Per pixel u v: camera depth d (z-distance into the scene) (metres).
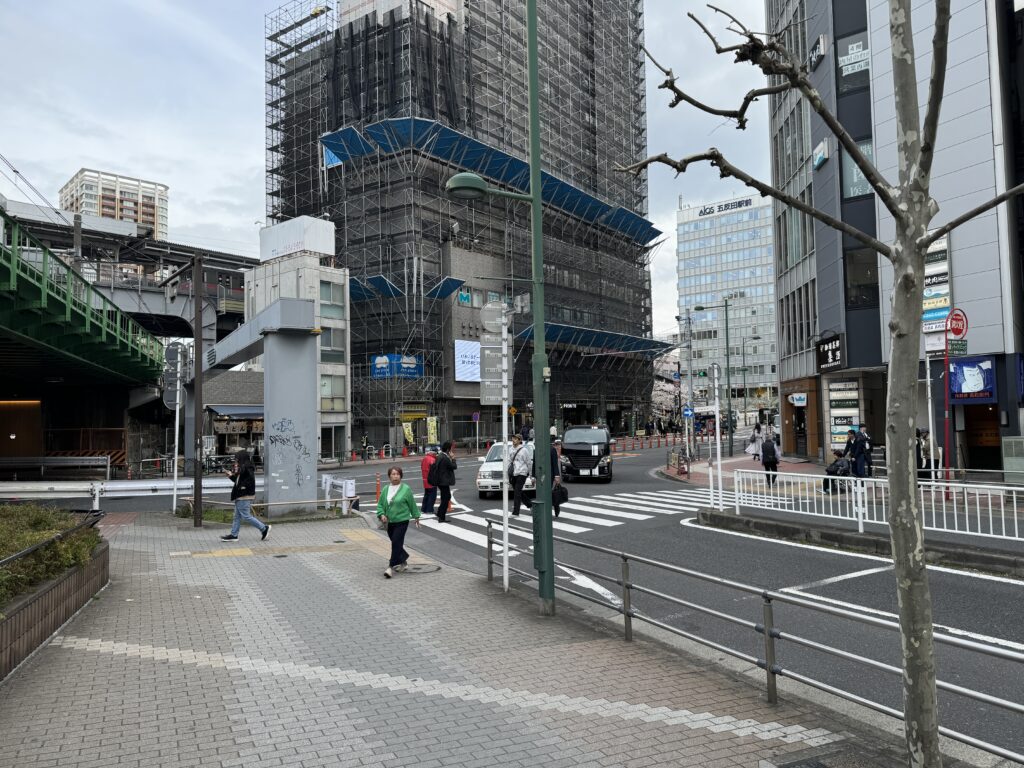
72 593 7.57
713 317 122.94
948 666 6.09
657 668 5.94
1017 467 16.91
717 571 10.09
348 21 54.97
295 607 8.16
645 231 74.19
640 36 80.12
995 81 21.50
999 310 21.27
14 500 18.52
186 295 50.00
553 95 63.59
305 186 56.81
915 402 3.34
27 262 16.84
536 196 8.18
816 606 4.61
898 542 3.36
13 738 4.53
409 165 49.66
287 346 16.97
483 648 6.54
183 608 8.09
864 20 25.50
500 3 58.75
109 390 39.00
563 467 25.39
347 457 44.25
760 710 4.98
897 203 3.35
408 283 49.31
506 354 9.12
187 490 19.66
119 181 188.12
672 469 31.19
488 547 9.66
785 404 36.41
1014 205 22.34
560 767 4.12
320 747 4.41
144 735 4.59
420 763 4.19
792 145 33.16
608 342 66.94
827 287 27.89
